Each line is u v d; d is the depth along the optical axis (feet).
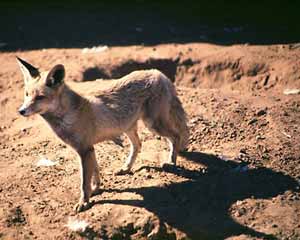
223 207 41.93
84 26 83.56
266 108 54.65
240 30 80.64
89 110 41.91
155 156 48.93
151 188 43.86
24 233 40.55
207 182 44.09
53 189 45.11
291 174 45.24
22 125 57.16
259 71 65.82
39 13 89.92
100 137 43.50
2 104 61.62
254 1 94.53
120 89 44.16
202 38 77.30
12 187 45.57
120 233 40.50
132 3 96.17
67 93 40.96
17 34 81.15
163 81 45.52
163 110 45.32
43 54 73.20
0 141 54.13
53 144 52.49
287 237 38.65
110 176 46.42
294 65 63.82
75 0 98.12
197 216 41.24
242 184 43.93
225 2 95.14
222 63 68.08
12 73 67.82
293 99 56.95
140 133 52.95
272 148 48.52
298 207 41.42
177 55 70.54
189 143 50.42
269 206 41.63
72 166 48.34
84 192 42.32
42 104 40.09
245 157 47.32
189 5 94.38
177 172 45.93
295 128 51.37
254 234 39.19
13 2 96.43
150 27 82.89
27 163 49.34
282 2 92.89
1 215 41.93
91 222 40.86
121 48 74.02
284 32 78.33
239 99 57.26
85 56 71.36
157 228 40.34
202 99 57.26
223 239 39.42
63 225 40.98
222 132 51.42
